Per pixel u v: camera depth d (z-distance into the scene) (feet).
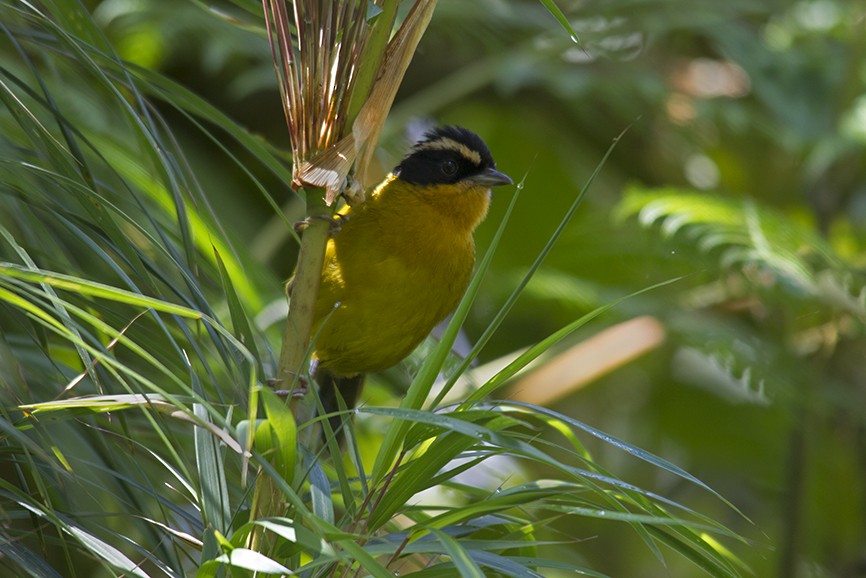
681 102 49.85
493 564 15.02
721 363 42.50
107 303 19.43
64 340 20.97
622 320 44.91
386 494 15.65
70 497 17.71
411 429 15.75
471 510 15.07
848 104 46.03
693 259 42.50
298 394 16.33
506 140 52.70
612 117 51.62
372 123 16.40
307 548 15.28
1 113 23.00
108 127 28.99
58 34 16.85
